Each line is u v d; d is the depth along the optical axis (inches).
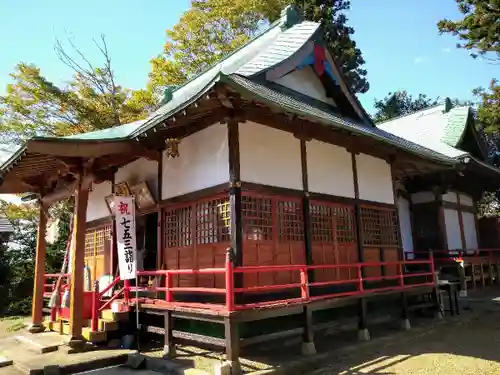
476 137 743.7
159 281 367.9
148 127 322.7
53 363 281.1
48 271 685.3
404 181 658.8
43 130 763.4
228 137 307.7
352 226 400.8
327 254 366.6
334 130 341.4
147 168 410.0
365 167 433.1
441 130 733.3
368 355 302.4
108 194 462.3
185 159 354.6
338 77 434.6
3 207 778.8
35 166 371.9
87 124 800.9
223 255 310.7
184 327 346.0
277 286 270.4
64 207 740.7
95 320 325.4
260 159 322.3
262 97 262.5
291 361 268.8
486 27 477.7
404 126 840.3
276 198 330.6
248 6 906.7
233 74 326.3
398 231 458.9
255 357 284.7
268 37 491.8
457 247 664.4
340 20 994.7
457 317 435.5
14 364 297.7
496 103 731.4
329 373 260.4
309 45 407.2
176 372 262.5
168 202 366.0
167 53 925.8
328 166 385.4
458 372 256.8
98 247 477.1
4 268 676.1
